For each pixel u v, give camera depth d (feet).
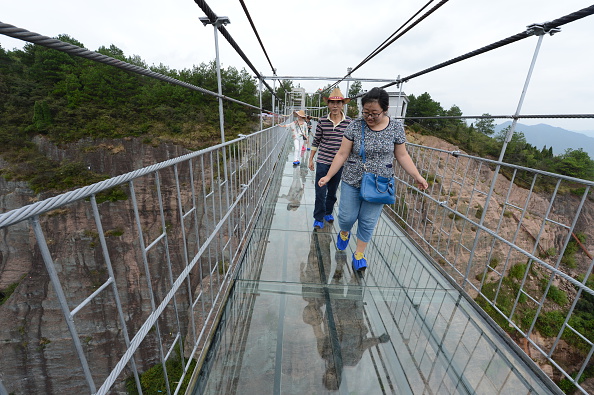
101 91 144.05
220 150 7.01
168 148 141.18
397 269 9.31
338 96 10.21
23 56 154.61
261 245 10.39
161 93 157.99
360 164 7.85
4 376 71.31
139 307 81.51
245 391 5.13
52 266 2.23
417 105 182.91
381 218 13.98
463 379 5.59
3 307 77.97
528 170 6.40
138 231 3.46
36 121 125.29
